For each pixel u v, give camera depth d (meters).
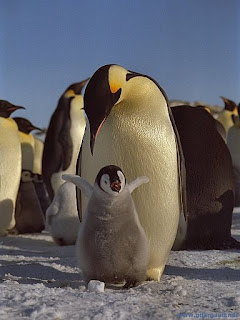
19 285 3.54
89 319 2.99
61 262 4.63
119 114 3.88
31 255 5.23
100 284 3.49
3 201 6.66
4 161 6.62
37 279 3.95
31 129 8.73
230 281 3.83
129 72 3.94
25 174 7.09
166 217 3.95
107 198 3.47
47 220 6.06
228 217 5.61
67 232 5.95
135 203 3.90
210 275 4.12
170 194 3.94
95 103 3.77
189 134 5.60
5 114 6.80
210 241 5.53
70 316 3.02
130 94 3.89
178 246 5.52
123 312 3.06
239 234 6.25
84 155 3.99
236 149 10.17
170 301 3.28
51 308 3.10
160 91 3.98
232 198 5.67
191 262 4.62
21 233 7.05
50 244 6.10
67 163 8.79
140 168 3.88
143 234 3.59
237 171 9.00
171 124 3.97
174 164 3.94
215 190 5.55
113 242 3.53
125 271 3.61
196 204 5.50
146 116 3.88
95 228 3.53
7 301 3.21
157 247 3.98
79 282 3.86
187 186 5.51
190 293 3.45
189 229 5.48
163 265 4.04
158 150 3.88
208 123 5.69
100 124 3.78
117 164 3.88
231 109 13.71
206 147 5.61
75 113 8.86
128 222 3.52
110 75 3.79
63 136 8.79
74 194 5.99
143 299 3.30
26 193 7.06
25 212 7.02
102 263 3.57
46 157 8.94
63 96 9.01
